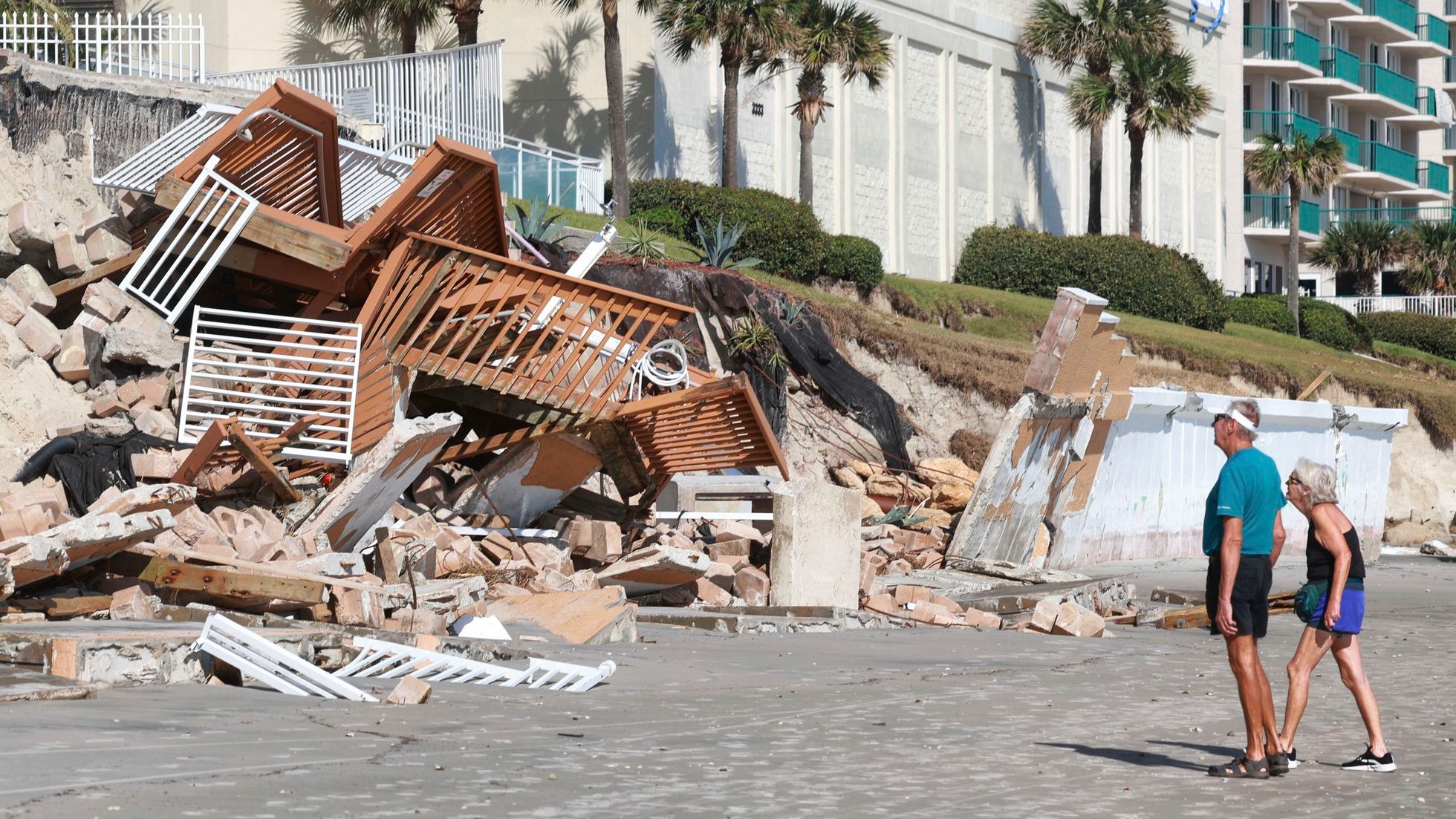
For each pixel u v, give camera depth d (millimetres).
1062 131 140375
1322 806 19094
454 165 46688
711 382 47469
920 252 122500
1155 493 76312
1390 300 179375
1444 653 41156
